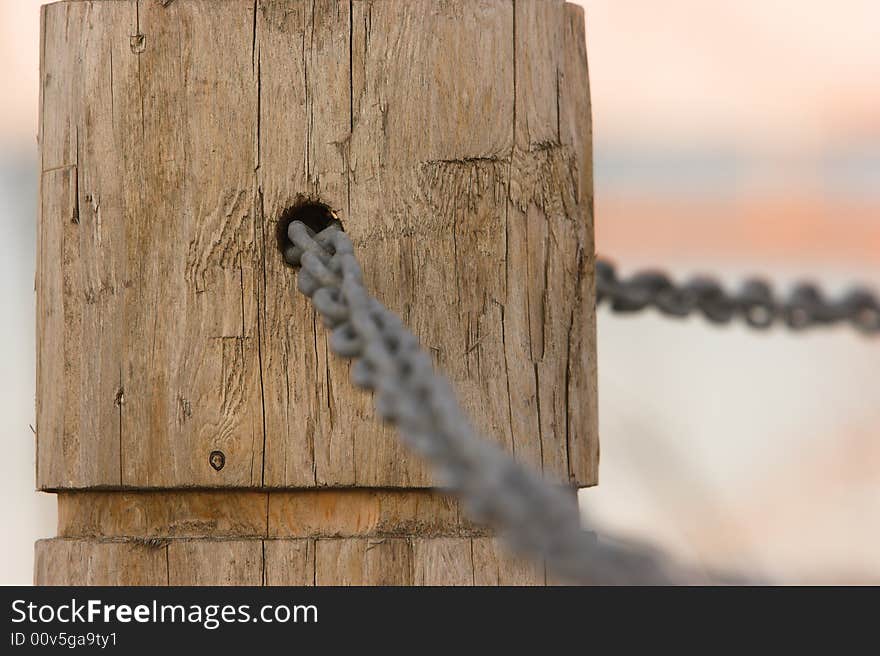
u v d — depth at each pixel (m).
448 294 6.60
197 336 6.56
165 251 6.60
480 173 6.67
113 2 6.73
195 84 6.59
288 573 6.49
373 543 6.49
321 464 6.51
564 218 6.97
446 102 6.62
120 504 6.76
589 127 7.29
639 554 4.42
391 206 6.55
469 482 4.61
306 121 6.55
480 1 6.71
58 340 6.80
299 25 6.57
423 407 4.95
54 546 6.72
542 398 6.80
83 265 6.72
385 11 6.58
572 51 7.13
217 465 6.54
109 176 6.68
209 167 6.56
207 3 6.61
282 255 6.55
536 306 6.80
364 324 5.45
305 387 6.52
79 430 6.73
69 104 6.79
